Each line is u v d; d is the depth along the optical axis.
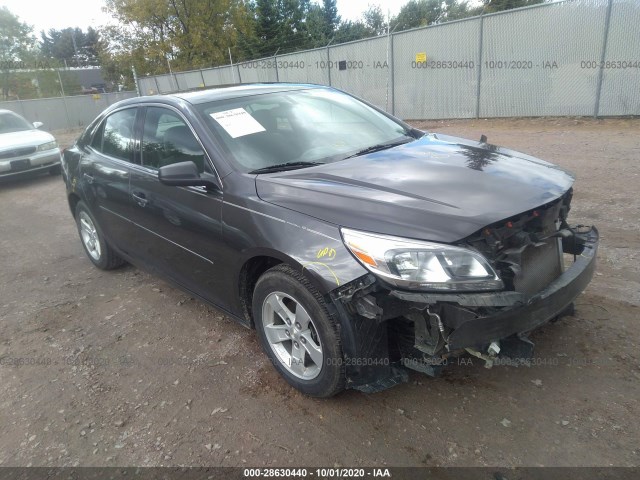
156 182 3.60
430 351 2.31
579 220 5.14
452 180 2.70
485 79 13.16
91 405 2.98
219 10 28.98
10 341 3.82
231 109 3.48
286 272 2.65
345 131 3.62
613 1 10.52
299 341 2.73
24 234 6.81
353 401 2.77
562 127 11.14
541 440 2.38
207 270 3.29
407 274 2.23
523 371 2.86
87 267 5.27
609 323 3.21
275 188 2.82
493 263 2.31
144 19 28.17
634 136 9.20
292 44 38.84
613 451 2.28
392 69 15.13
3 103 26.56
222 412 2.81
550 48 11.78
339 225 2.46
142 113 3.95
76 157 4.89
